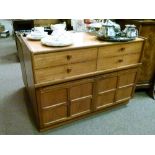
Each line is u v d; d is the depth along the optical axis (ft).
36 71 4.25
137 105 6.86
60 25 5.76
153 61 7.01
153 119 6.07
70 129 5.56
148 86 7.47
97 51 4.88
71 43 4.62
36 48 4.27
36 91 4.50
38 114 4.91
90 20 7.25
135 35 5.49
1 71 9.86
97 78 5.32
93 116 6.15
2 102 6.92
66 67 4.62
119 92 6.16
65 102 5.14
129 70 5.89
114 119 6.04
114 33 5.27
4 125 5.68
